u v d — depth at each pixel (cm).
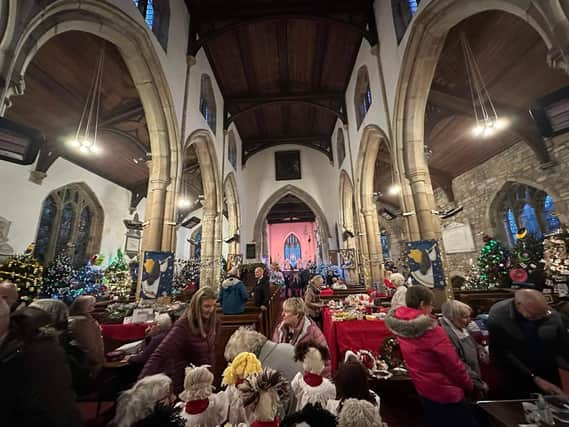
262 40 846
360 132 861
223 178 1018
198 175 1211
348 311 411
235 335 173
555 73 546
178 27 662
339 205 1247
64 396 100
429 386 172
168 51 590
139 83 523
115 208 1077
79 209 931
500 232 836
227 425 109
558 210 635
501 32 489
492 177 841
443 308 233
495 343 213
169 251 500
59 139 743
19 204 709
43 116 676
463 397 169
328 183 1445
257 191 1464
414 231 502
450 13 413
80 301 232
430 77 498
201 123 781
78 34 507
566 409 131
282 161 1502
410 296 202
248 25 788
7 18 248
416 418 272
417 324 175
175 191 556
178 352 186
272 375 108
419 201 498
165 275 468
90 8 373
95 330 221
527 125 653
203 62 832
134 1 481
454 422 163
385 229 1497
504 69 554
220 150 995
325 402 131
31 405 92
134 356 243
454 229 1000
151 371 171
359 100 896
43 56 540
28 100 624
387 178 1265
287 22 784
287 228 2734
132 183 1145
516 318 204
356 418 94
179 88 643
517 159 753
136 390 105
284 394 107
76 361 198
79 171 916
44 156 757
